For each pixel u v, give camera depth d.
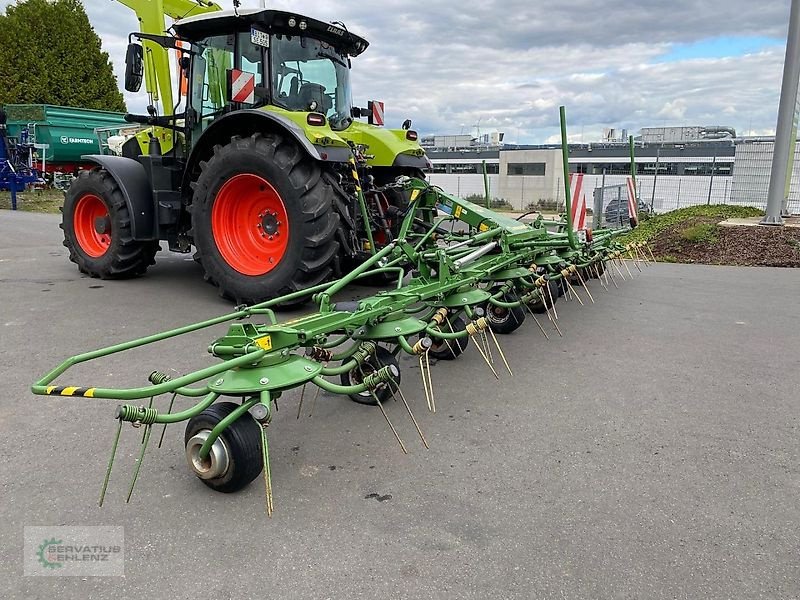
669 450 3.18
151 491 2.76
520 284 5.27
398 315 3.71
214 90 6.50
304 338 3.00
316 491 2.77
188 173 6.55
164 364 4.42
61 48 28.62
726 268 9.12
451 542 2.39
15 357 4.50
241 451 2.65
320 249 5.69
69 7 29.33
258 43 5.96
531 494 2.75
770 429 3.44
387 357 3.73
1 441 3.20
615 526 2.51
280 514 2.59
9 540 2.39
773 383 4.17
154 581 2.17
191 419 2.76
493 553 2.33
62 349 4.70
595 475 2.92
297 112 5.83
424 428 3.44
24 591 2.11
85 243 7.59
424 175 7.52
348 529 2.47
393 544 2.38
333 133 5.86
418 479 2.88
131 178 6.86
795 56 10.80
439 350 4.62
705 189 23.12
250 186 5.93
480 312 4.70
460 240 5.59
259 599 2.08
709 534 2.46
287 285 5.73
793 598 2.09
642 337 5.29
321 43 6.70
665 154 26.36
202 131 6.70
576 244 6.02
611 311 6.27
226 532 2.46
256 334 2.78
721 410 3.71
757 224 11.43
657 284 7.79
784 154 11.14
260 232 6.13
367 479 2.88
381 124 7.69
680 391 4.02
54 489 2.75
